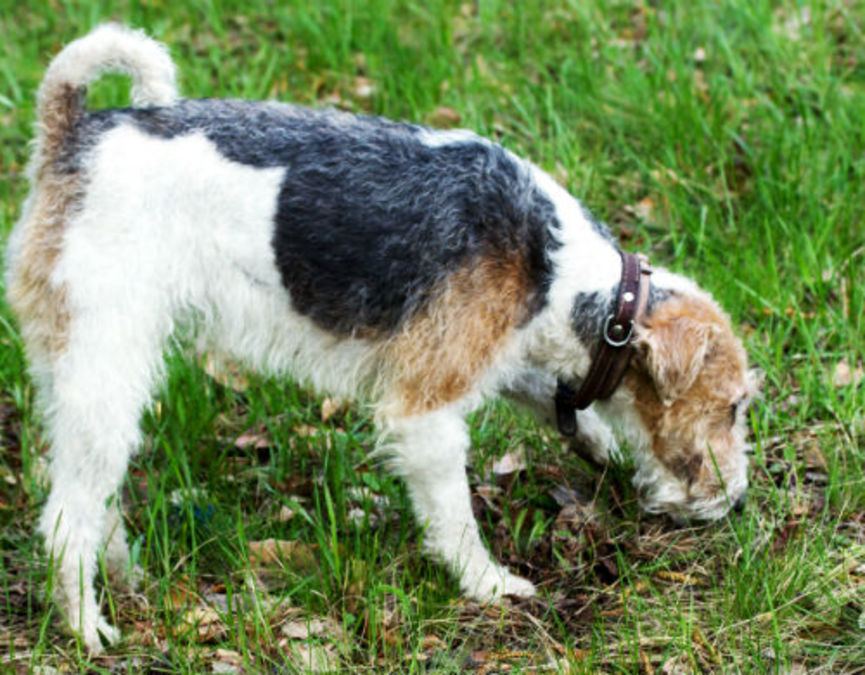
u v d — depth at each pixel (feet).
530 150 26.91
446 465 16.66
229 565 17.76
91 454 15.64
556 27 31.65
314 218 16.03
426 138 16.57
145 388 16.07
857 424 19.79
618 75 29.09
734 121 27.02
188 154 15.79
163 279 15.87
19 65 30.55
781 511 18.28
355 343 16.69
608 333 16.66
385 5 32.12
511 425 20.52
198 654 15.55
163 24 32.30
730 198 25.22
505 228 16.16
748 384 17.35
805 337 20.99
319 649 15.83
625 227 24.99
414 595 16.97
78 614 15.93
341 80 30.04
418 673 15.56
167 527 18.01
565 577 17.66
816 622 15.94
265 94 29.09
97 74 16.08
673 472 17.63
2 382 20.85
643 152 26.71
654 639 15.75
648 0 32.94
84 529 15.79
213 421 20.34
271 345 16.97
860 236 23.77
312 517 18.79
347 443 20.01
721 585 16.96
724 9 30.71
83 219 15.48
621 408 17.61
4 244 21.71
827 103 26.91
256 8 33.76
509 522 18.67
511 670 15.56
